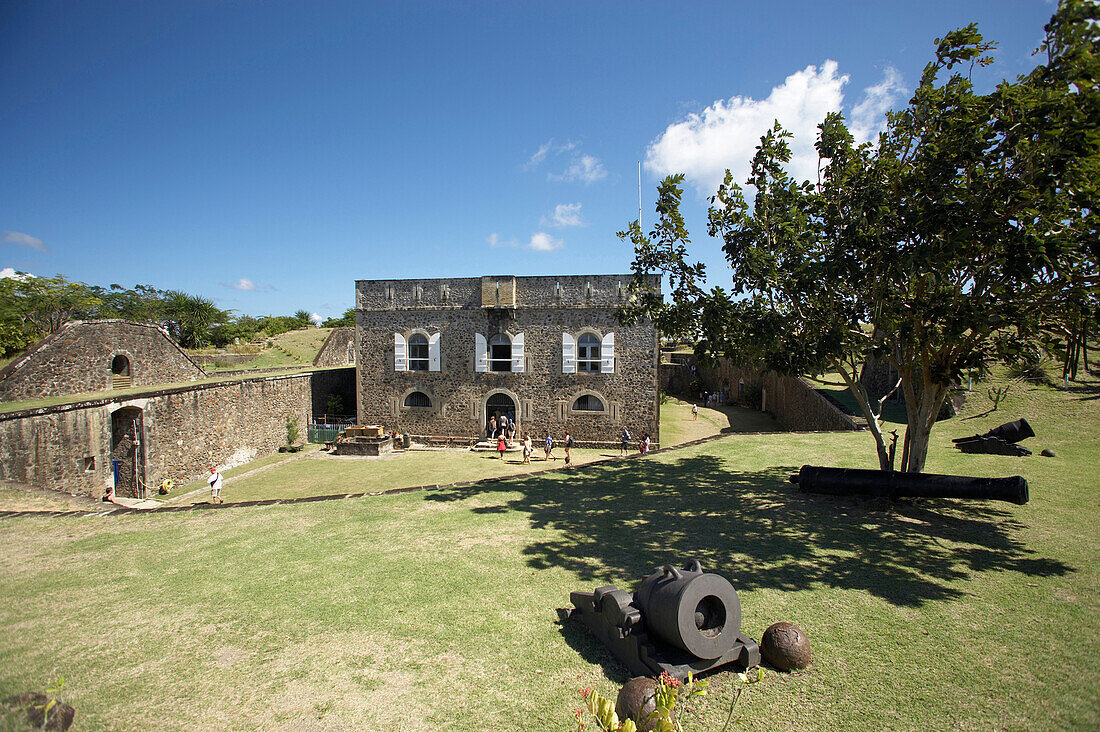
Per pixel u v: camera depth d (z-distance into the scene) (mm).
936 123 7469
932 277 7301
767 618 5406
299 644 5215
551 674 4629
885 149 8477
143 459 17891
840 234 8648
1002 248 7160
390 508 10266
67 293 30297
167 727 3984
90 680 4578
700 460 13602
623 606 4734
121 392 19266
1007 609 5492
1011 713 3914
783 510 9172
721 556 7180
